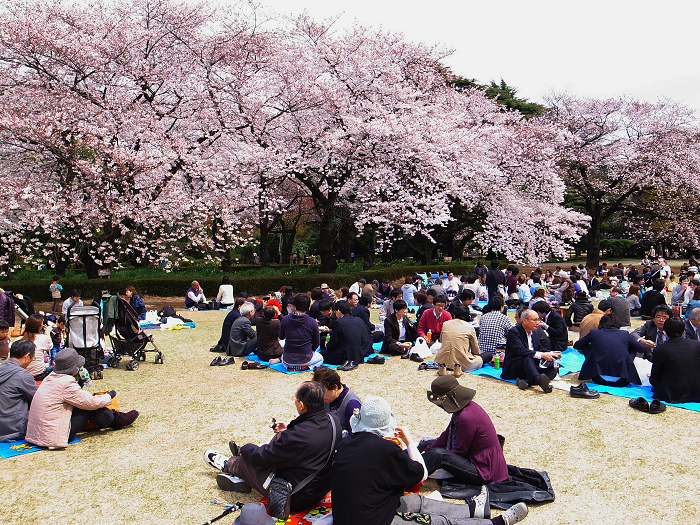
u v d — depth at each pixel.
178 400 7.36
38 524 4.11
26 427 5.85
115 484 4.80
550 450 5.43
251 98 19.47
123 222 18.42
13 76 17.19
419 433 5.94
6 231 18.67
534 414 6.54
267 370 9.00
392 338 10.09
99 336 8.70
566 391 7.49
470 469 4.50
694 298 11.01
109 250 18.47
